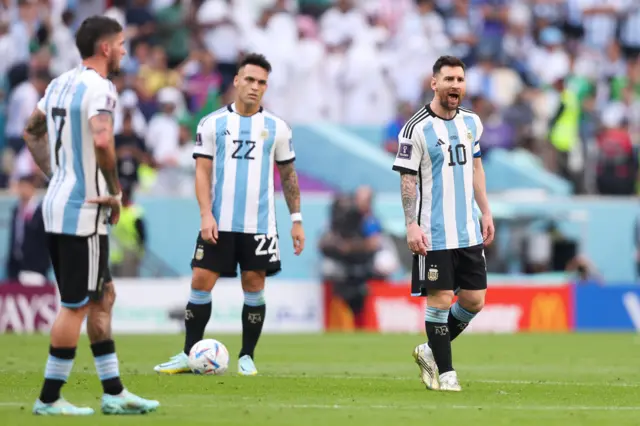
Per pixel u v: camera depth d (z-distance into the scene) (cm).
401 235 6894
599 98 8288
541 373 3838
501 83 8044
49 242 2362
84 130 2316
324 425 2219
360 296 6475
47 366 2327
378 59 7875
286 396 2803
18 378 3234
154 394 2811
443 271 2991
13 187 6906
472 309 3094
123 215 6581
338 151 7469
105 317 2370
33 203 6350
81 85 2320
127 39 7769
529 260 6925
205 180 3481
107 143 2273
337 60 7862
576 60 8438
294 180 3581
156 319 6312
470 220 3019
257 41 7756
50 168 2467
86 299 2322
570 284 6675
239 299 6303
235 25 7775
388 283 6506
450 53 8181
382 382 3281
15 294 6159
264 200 3506
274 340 5597
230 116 3503
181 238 6838
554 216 7050
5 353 4472
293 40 7838
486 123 7688
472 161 3036
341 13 7969
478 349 5078
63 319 2317
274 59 7762
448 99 2981
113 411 2355
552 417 2423
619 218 7256
